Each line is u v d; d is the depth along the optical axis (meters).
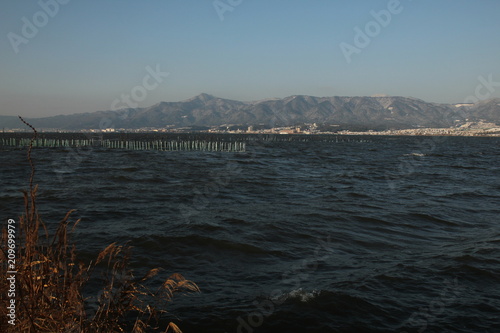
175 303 7.22
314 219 15.66
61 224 4.17
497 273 9.26
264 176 34.47
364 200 20.89
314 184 28.58
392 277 8.95
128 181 28.89
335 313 7.04
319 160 59.81
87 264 8.88
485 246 11.56
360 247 11.80
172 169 40.41
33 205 3.88
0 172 34.16
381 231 13.88
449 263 9.98
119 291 4.47
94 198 20.70
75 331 3.66
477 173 38.25
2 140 111.75
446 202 20.30
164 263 9.87
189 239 12.10
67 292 3.84
